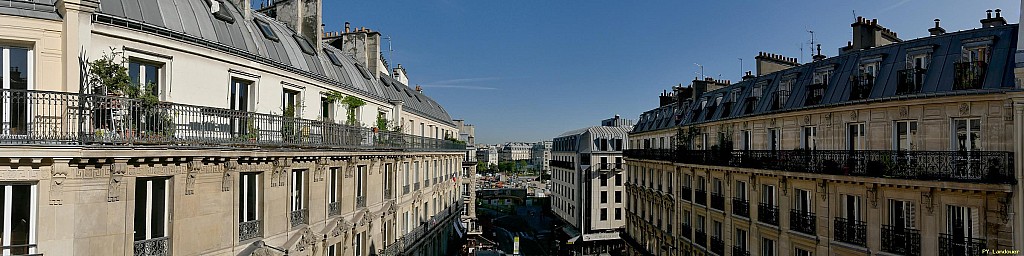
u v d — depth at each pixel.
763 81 27.91
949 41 18.72
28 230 11.06
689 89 41.31
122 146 11.77
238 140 15.51
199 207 14.09
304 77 20.77
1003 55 16.73
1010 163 15.55
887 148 18.91
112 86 12.61
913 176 17.45
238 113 15.49
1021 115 15.24
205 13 16.86
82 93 11.57
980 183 15.82
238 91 17.58
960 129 17.09
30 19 11.61
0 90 10.39
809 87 22.77
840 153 20.05
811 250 21.84
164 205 13.48
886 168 18.30
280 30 21.92
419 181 35.34
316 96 21.83
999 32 17.52
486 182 174.12
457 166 52.31
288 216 17.66
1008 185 15.30
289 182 17.83
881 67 20.31
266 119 16.64
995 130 16.14
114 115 12.40
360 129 23.42
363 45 33.31
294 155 17.56
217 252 14.66
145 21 14.30
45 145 10.58
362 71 29.78
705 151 30.81
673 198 36.09
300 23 24.22
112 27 13.31
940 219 17.28
